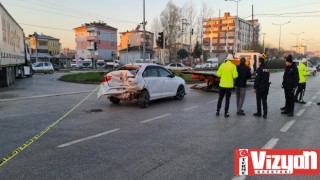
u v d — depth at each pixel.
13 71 21.84
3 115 9.47
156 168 4.89
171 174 4.64
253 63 22.05
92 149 5.89
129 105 11.67
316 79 30.86
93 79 21.89
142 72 11.23
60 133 7.16
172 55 60.75
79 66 67.00
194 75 18.09
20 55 24.28
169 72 12.98
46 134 7.06
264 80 9.30
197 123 8.41
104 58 91.38
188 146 6.13
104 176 4.55
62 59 87.88
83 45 93.44
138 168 4.88
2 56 16.48
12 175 4.58
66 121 8.56
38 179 4.43
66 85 19.88
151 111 10.35
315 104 12.64
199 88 18.17
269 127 7.96
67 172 4.70
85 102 12.40
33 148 5.95
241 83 9.72
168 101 12.99
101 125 8.05
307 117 9.52
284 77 9.99
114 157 5.41
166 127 7.86
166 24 59.56
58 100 12.96
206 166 5.00
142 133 7.19
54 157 5.41
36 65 37.38
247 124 8.34
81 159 5.30
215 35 115.12
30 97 13.89
